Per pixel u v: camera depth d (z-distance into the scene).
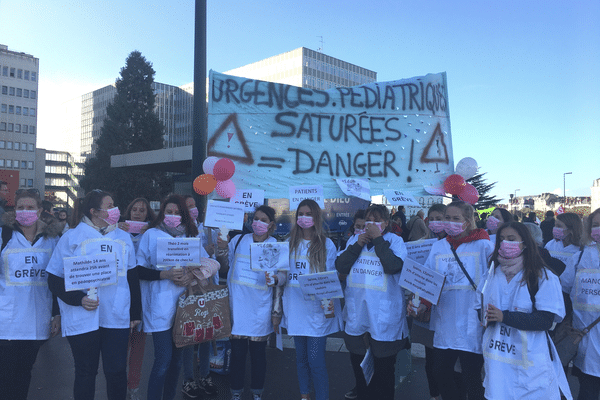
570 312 3.38
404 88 5.29
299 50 91.00
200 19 5.43
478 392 3.15
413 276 3.18
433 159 5.28
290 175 4.97
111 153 41.38
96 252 3.18
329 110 5.11
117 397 3.27
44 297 3.36
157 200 37.47
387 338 3.43
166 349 3.57
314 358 3.58
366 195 4.93
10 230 3.31
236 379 3.79
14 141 93.31
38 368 4.97
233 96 4.99
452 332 3.19
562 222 4.04
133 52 45.50
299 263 3.71
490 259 2.96
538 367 2.61
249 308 3.77
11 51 93.81
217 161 4.41
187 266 3.62
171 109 115.44
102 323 3.20
